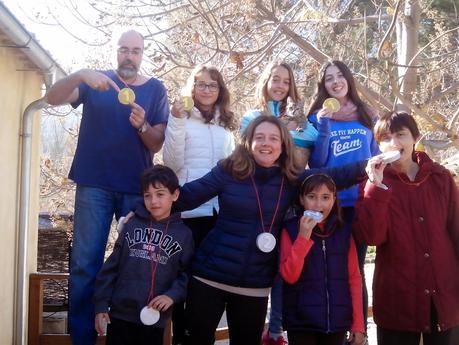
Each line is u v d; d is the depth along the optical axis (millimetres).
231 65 5418
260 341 2287
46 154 6008
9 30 2809
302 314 2213
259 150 2242
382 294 2230
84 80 2416
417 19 4809
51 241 5551
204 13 4551
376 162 2137
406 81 4734
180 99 2475
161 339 2238
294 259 2176
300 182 2309
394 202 2213
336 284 2236
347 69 2699
